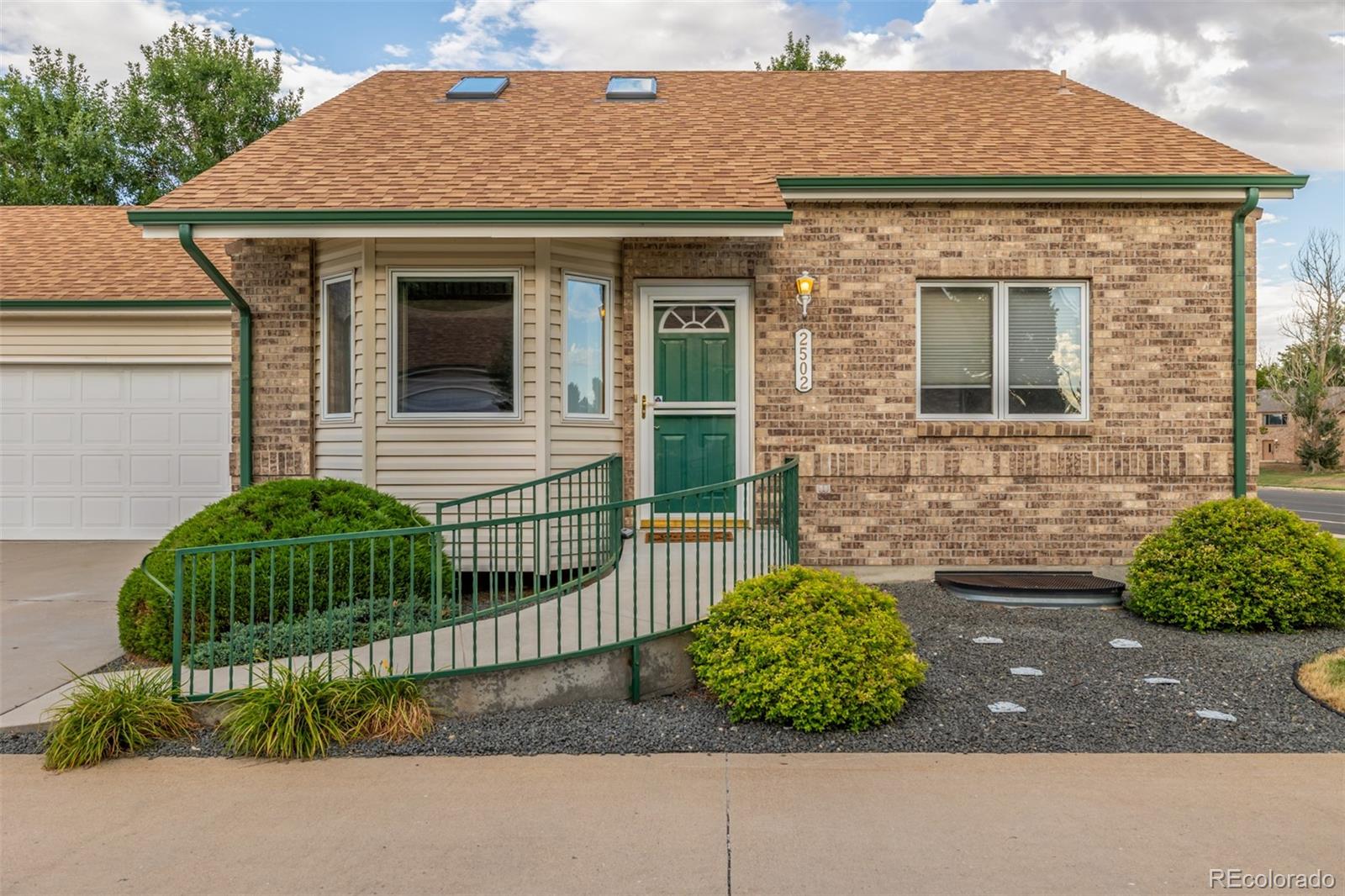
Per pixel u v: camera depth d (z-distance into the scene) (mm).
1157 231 8219
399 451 7691
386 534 4547
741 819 3488
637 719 4633
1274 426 47031
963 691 5020
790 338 8242
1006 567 8180
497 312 7723
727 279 8266
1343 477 34938
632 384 8203
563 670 4852
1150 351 8219
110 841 3316
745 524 5609
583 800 3668
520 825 3443
